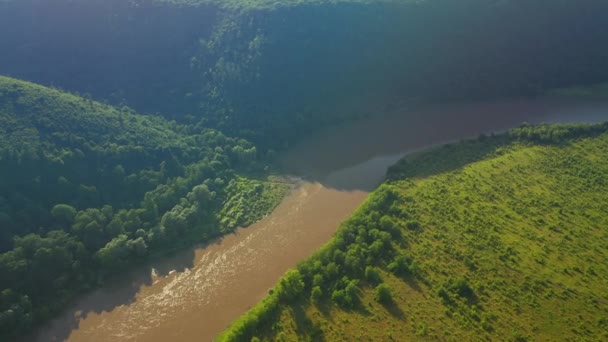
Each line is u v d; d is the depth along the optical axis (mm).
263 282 97938
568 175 117312
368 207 107375
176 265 104625
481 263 91625
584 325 77562
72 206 108812
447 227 101750
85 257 101500
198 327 89000
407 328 80000
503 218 103750
